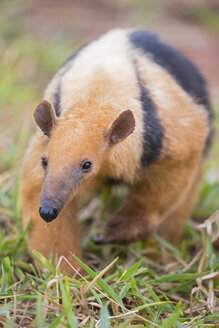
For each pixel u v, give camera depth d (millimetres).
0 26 17703
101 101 7254
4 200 9594
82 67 7730
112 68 7652
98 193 9375
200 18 21984
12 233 9117
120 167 7441
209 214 10406
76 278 7605
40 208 6418
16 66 15453
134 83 7609
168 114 7906
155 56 8375
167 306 7250
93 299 7000
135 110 7430
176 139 7953
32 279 7457
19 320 6879
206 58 18297
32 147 7789
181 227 9773
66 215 7637
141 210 8500
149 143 7625
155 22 20719
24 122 12367
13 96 13641
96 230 9336
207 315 7309
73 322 6109
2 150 11500
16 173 10273
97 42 8320
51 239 7605
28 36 17094
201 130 8641
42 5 20953
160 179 8141
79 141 6730
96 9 21406
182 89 8609
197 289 7637
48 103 6852
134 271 7359
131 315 6809
